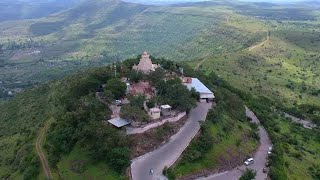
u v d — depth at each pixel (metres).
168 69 181.00
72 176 104.88
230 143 118.75
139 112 111.88
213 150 109.94
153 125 111.94
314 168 133.62
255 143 129.38
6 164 141.62
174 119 119.06
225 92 163.75
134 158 101.31
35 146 135.88
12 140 162.12
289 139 151.62
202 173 101.12
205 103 142.25
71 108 131.25
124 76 152.62
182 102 124.56
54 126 136.12
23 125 177.25
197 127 118.56
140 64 159.75
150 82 144.88
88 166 104.38
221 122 127.31
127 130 107.81
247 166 111.81
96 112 118.19
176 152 104.44
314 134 171.62
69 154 113.94
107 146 101.00
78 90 139.50
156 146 106.94
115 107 122.25
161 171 95.81
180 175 97.44
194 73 190.00
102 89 139.12
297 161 133.75
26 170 123.12
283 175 110.88
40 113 183.12
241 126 135.62
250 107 173.38
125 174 95.44
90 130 108.75
